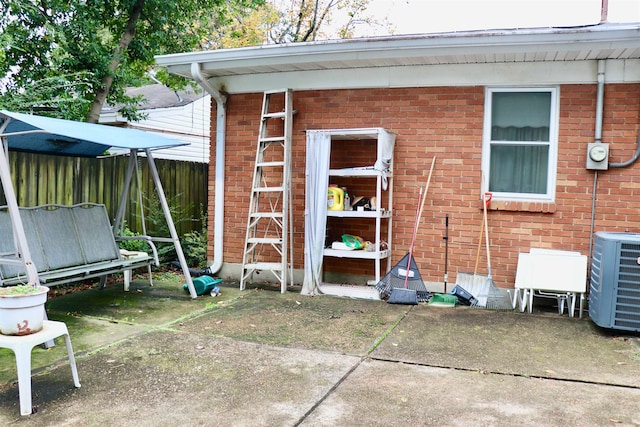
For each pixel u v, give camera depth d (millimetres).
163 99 14938
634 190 5793
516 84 6133
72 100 8406
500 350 4484
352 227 6953
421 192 6488
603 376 3898
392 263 6711
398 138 6602
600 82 5781
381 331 5020
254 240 6879
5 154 4676
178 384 3701
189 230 9211
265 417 3189
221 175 7496
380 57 6121
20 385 3205
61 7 8875
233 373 3914
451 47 5758
